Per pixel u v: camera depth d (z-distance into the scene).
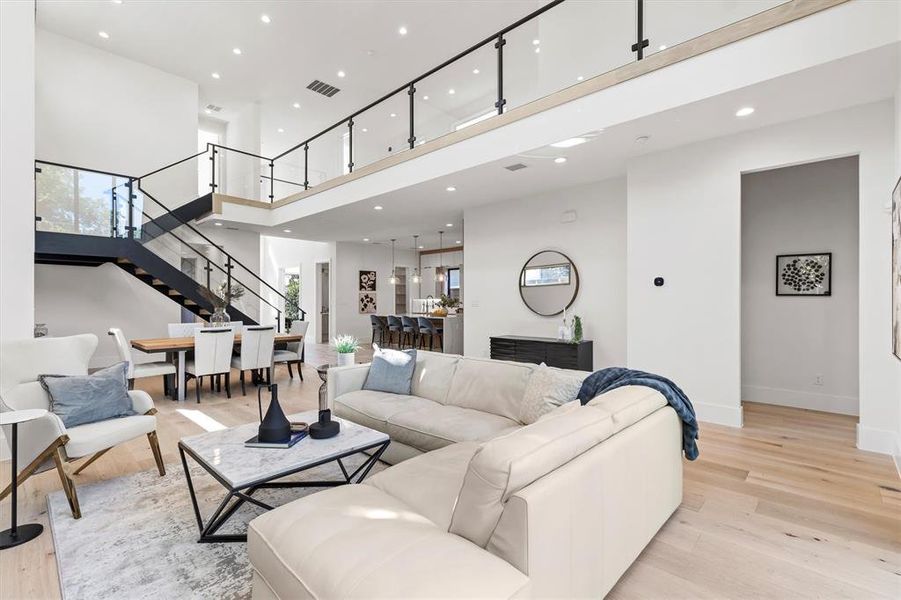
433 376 3.46
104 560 1.93
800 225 4.59
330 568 1.19
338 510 1.52
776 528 2.22
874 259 3.25
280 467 2.01
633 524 1.82
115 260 6.36
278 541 1.37
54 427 2.29
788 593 1.73
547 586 1.27
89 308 6.99
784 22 2.75
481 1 5.88
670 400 2.23
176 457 3.23
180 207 7.23
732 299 3.85
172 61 7.35
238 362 5.39
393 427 2.89
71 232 5.56
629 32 4.66
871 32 2.50
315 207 6.90
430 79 7.88
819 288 4.48
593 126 3.63
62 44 6.66
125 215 6.00
